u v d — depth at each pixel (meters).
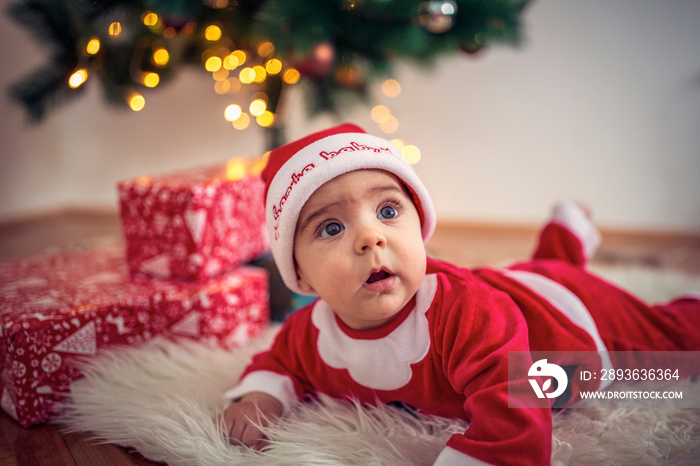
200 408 0.78
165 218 1.02
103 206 2.43
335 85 1.58
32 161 2.29
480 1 1.35
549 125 1.94
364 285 0.63
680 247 1.72
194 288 0.99
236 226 1.12
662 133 1.81
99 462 0.72
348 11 1.34
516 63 1.93
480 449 0.55
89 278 1.05
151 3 1.20
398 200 0.68
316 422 0.74
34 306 0.87
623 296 0.86
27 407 0.81
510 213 2.06
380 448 0.66
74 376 0.86
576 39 1.84
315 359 0.78
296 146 0.73
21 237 2.01
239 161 1.34
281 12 1.23
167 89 2.24
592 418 0.73
